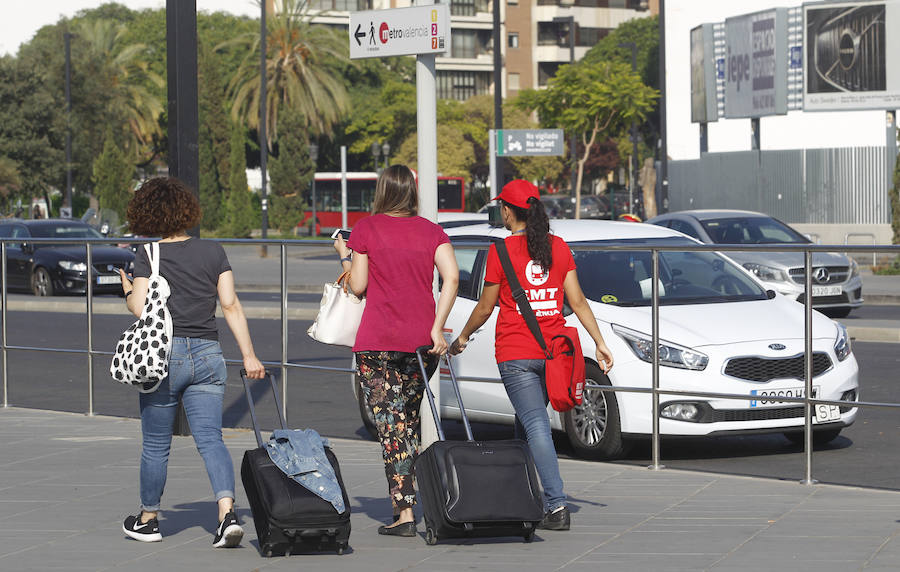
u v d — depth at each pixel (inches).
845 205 3988.7
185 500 716.7
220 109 6742.1
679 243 959.0
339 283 681.0
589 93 4726.9
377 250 617.9
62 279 1109.7
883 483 757.3
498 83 3280.0
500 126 3284.9
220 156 6737.2
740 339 824.9
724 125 4904.0
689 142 5083.7
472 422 934.4
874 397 765.3
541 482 629.0
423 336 618.5
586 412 884.6
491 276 633.6
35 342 1144.8
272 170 6353.3
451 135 7332.7
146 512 610.2
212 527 644.1
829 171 4018.2
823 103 4347.9
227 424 1031.6
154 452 601.6
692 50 4955.7
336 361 968.3
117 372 581.3
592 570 537.3
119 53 7337.6
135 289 590.2
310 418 987.3
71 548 595.2
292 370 991.6
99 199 5713.6
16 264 1148.5
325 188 6466.5
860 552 559.8
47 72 5570.9
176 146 942.4
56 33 6845.5
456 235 984.3
